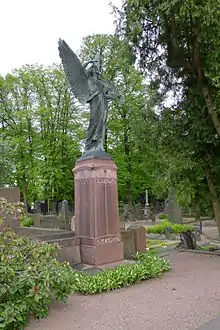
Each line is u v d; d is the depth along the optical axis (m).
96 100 9.73
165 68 11.48
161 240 15.75
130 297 6.18
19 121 26.77
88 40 25.00
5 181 20.28
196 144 10.32
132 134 12.18
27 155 26.67
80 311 5.44
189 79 11.15
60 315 5.26
